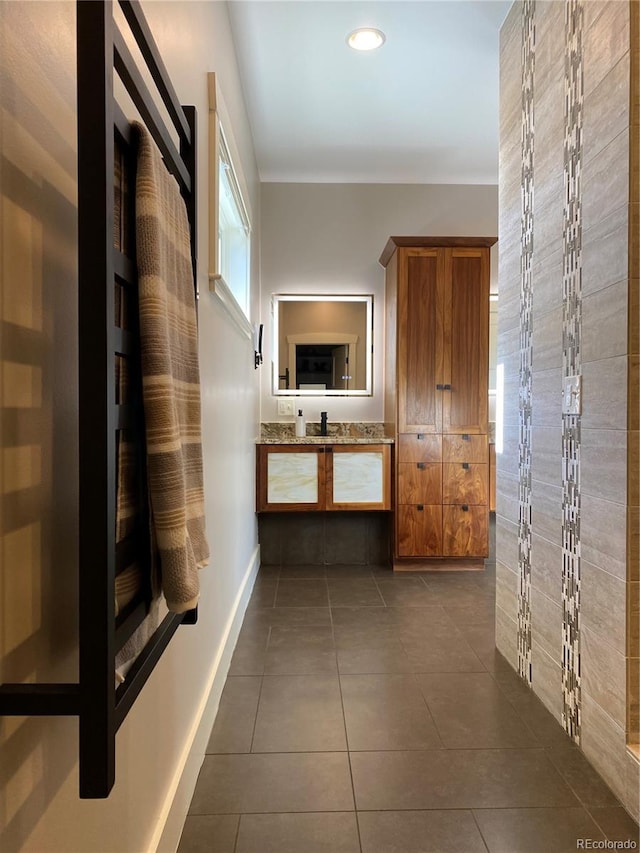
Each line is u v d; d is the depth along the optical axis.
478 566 3.45
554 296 1.77
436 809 1.32
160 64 0.92
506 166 2.20
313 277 3.89
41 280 0.66
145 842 1.04
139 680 0.76
